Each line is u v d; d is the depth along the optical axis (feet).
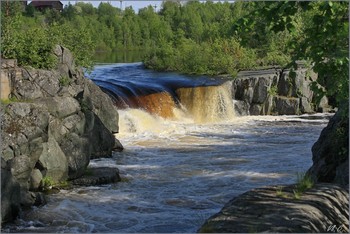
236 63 101.60
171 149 59.82
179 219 36.73
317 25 24.02
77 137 47.37
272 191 25.80
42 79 49.06
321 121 79.87
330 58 24.06
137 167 51.44
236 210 23.47
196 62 104.32
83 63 71.67
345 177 33.19
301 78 85.92
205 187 44.78
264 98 85.35
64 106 47.70
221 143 63.52
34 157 41.78
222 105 82.28
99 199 41.27
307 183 26.73
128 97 75.51
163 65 112.98
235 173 49.26
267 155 57.00
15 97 46.80
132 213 38.14
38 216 37.22
